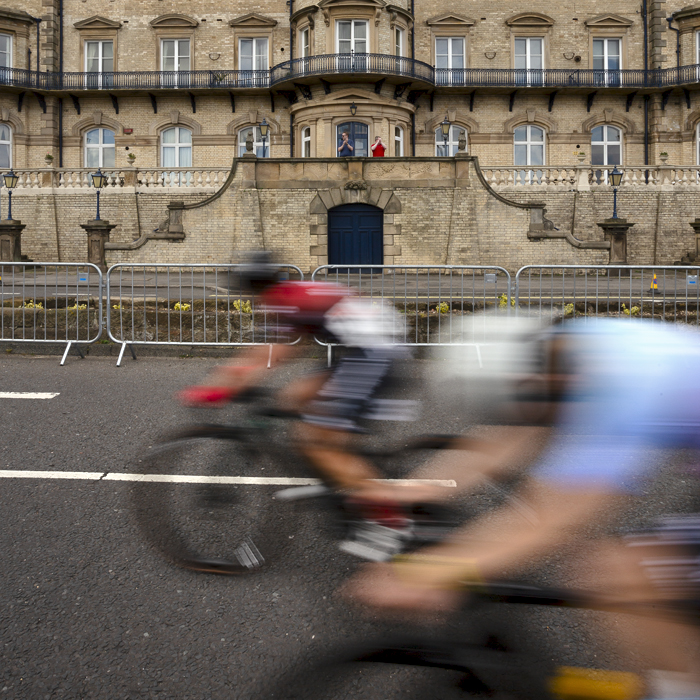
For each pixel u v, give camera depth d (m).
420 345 9.05
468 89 32.62
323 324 4.09
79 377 8.31
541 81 33.00
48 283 9.84
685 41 33.16
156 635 3.00
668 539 2.42
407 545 3.41
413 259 24.58
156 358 9.70
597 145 33.88
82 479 4.81
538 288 9.34
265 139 33.28
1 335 9.86
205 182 29.05
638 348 3.60
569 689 2.40
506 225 24.53
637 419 3.53
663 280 9.27
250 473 3.97
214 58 33.12
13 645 2.93
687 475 4.43
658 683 2.32
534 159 33.69
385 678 2.68
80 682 2.70
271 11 32.91
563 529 3.58
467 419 6.22
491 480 3.82
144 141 33.56
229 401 4.11
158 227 28.59
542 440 3.73
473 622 2.99
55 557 3.69
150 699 2.60
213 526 3.79
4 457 5.28
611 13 33.34
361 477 3.86
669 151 33.50
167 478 3.91
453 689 2.61
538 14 32.97
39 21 33.16
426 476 3.92
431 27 33.00
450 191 24.55
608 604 2.62
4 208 29.33
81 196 29.03
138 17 33.25
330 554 3.71
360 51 31.11
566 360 3.70
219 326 9.65
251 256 4.31
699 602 2.33
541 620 3.05
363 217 24.81
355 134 31.09
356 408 3.95
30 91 32.84
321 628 3.04
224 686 2.67
